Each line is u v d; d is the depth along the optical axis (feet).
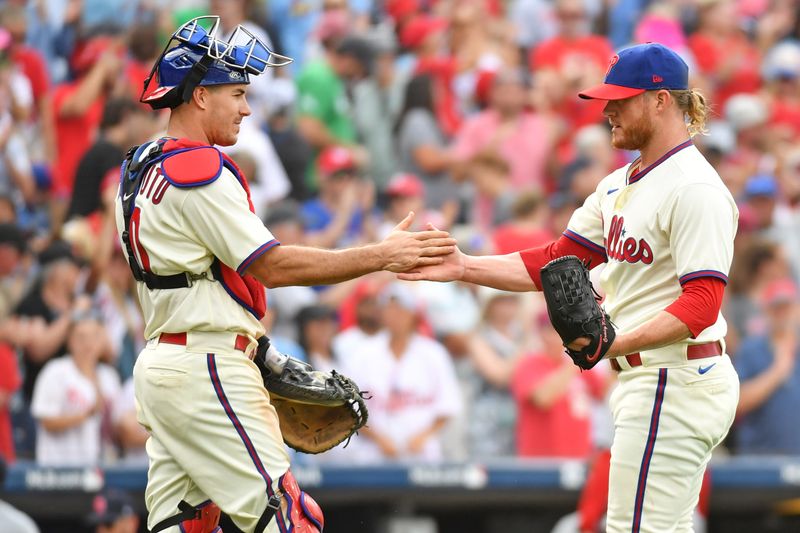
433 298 105.81
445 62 135.44
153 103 52.39
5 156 113.80
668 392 53.26
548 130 129.59
